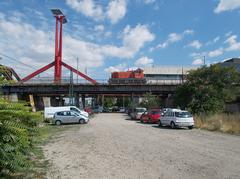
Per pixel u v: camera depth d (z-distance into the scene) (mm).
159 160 10445
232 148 13328
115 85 68875
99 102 122812
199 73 37688
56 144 14969
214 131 22531
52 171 8766
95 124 30938
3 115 5160
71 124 31719
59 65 80875
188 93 38156
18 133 5375
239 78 37594
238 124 22250
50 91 67812
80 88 69625
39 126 6715
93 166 9516
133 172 8625
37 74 78000
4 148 5199
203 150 12727
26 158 6215
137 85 68375
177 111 25531
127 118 45688
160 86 68125
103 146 14102
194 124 26609
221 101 36406
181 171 8711
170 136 18547
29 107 6168
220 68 37156
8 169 5672
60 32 83125
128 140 16391
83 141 16188
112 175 8281
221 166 9398
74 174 8406
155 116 31797
